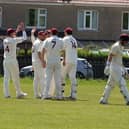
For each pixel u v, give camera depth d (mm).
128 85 73250
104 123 34875
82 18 144750
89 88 70375
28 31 135125
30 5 141250
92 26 145625
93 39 145375
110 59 46281
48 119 36062
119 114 39219
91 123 34781
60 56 49812
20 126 33062
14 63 51156
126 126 33938
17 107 42312
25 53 99312
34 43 51500
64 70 51156
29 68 93250
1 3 139750
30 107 42375
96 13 145875
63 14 143125
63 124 34125
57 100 48844
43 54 49688
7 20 140250
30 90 63562
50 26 142625
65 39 50781
